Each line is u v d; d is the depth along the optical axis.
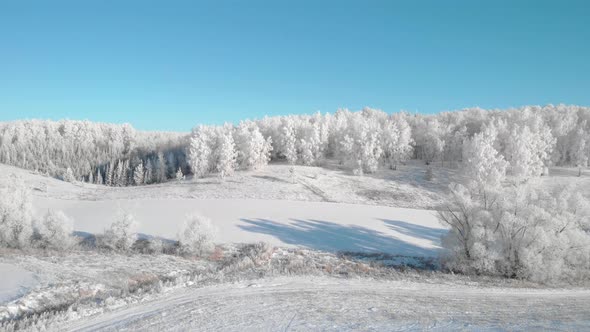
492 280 26.47
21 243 30.77
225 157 80.75
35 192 68.44
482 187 31.11
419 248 37.81
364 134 87.81
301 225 44.50
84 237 37.25
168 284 22.16
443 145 93.00
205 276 24.84
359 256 34.22
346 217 49.38
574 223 29.48
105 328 15.45
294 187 71.00
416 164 95.25
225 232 40.31
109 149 136.25
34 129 148.25
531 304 20.64
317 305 19.03
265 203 56.53
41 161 124.06
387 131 91.88
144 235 38.06
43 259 27.42
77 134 146.38
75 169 122.81
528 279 27.20
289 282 23.70
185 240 33.16
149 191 69.38
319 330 15.48
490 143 80.12
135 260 29.23
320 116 115.38
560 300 21.80
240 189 68.94
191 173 95.00
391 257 34.06
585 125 96.19
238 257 32.00
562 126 89.38
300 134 101.06
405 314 17.92
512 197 29.91
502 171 70.25
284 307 18.55
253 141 86.31
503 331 15.60
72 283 21.95
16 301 18.42
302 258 32.31
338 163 96.62
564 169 86.06
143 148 137.75
